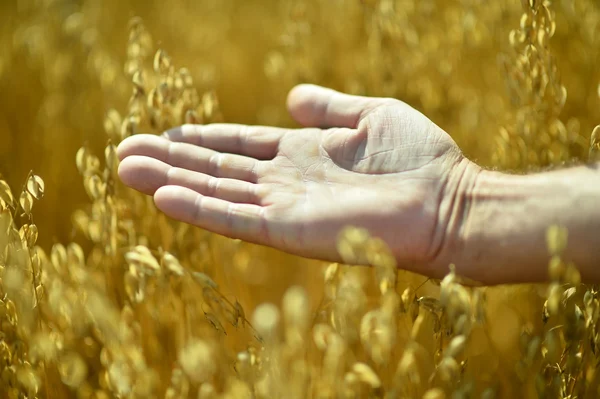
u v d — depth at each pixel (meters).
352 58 0.70
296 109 0.57
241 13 0.86
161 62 0.54
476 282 0.48
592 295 0.46
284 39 0.67
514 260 0.48
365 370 0.42
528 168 0.55
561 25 0.64
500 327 0.58
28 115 0.74
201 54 0.79
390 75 0.64
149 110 0.54
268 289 0.64
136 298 0.49
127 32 0.81
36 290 0.47
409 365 0.43
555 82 0.53
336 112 0.56
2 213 0.47
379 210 0.49
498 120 0.63
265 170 0.53
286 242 0.50
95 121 0.73
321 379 0.46
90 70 0.72
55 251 0.50
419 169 0.51
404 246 0.49
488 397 0.45
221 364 0.48
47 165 0.69
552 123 0.54
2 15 0.79
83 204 0.67
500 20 0.60
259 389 0.43
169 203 0.50
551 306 0.43
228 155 0.53
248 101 0.80
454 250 0.49
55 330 0.49
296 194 0.51
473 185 0.50
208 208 0.50
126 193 0.56
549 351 0.46
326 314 0.48
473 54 0.65
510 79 0.55
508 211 0.48
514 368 0.52
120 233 0.53
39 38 0.71
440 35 0.66
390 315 0.42
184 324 0.51
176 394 0.46
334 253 0.50
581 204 0.47
